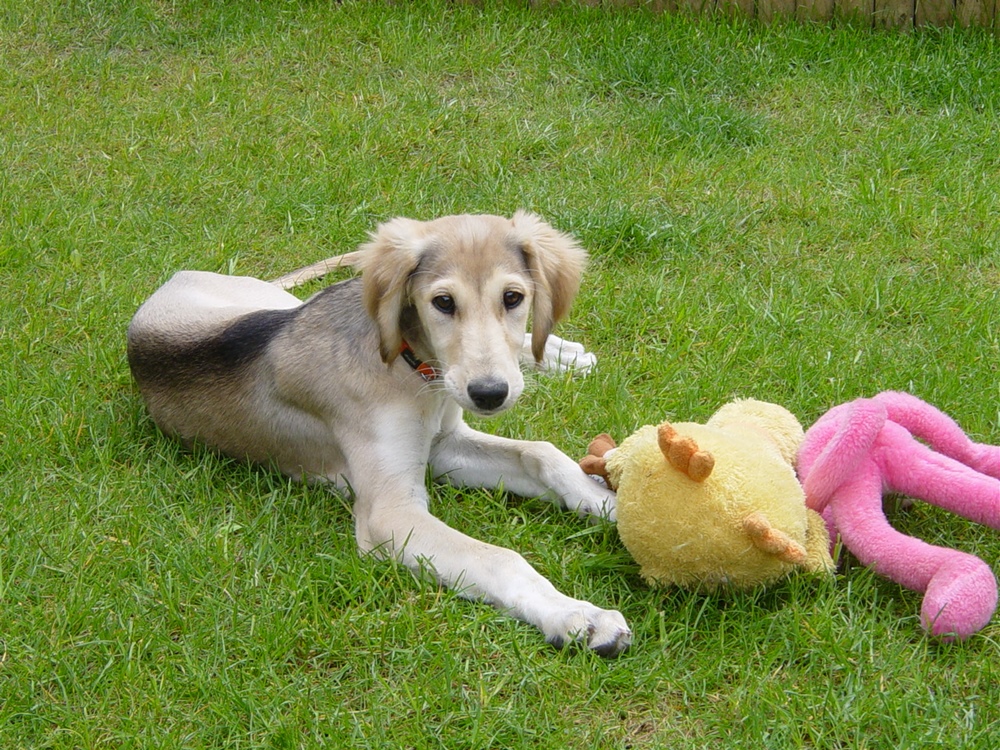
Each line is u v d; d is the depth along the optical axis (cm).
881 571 255
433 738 246
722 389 285
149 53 380
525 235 265
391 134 339
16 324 298
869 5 393
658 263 312
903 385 286
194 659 252
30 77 361
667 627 255
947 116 346
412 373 267
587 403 284
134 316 290
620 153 336
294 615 256
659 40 376
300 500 273
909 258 313
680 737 246
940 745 244
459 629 254
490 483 274
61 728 247
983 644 253
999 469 262
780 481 254
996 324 297
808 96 356
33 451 276
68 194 325
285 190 325
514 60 373
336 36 383
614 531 265
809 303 303
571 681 250
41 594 259
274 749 246
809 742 246
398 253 263
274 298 296
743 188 329
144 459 278
